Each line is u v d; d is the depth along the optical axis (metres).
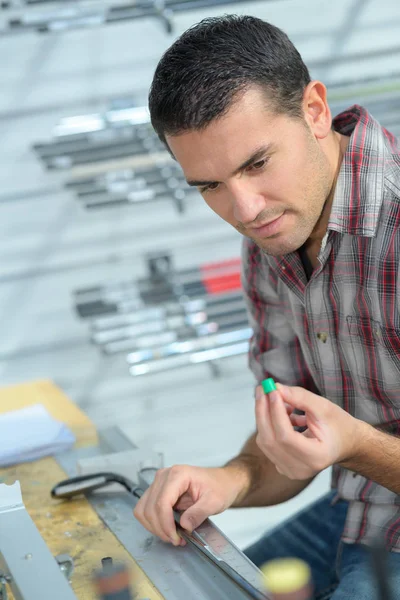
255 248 1.48
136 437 3.41
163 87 1.09
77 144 2.97
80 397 3.36
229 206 1.15
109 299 3.04
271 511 3.15
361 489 1.38
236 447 3.48
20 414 1.71
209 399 3.46
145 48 3.21
